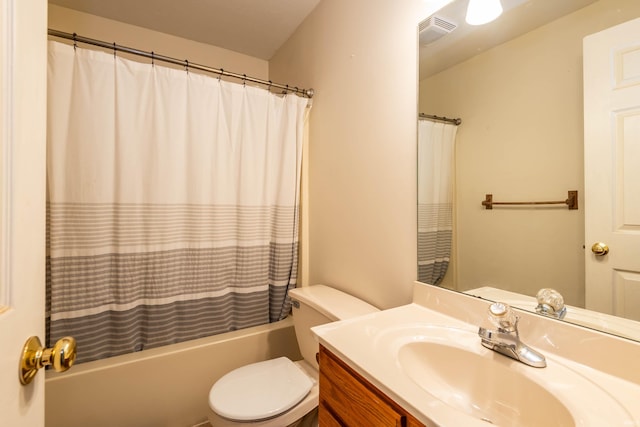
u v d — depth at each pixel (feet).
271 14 6.06
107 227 4.53
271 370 4.36
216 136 5.28
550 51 2.62
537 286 2.73
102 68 4.40
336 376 2.65
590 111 2.38
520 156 2.85
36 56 1.61
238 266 5.60
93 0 5.63
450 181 3.46
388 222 4.15
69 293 4.31
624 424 1.72
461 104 3.32
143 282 4.82
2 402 1.32
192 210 5.10
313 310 4.48
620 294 2.24
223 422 3.55
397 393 1.98
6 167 1.39
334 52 5.25
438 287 3.45
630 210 2.19
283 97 5.94
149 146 4.75
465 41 3.27
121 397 4.40
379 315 3.31
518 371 2.27
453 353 2.64
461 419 1.74
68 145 4.26
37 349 1.59
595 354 2.25
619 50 2.21
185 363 4.86
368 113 4.48
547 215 2.67
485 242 3.14
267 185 5.79
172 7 5.84
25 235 1.52
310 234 6.07
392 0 4.05
